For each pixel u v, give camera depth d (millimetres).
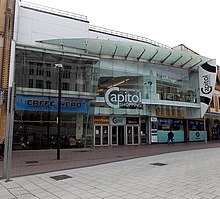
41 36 23328
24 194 6551
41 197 6250
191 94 32188
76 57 22125
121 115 26641
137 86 27484
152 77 28781
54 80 21312
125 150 20000
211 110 35781
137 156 15531
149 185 7457
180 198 5988
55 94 20969
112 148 21922
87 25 25891
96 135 24922
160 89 29344
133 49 26828
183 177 8672
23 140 20031
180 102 29938
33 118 20531
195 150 20141
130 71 27500
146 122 28422
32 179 8570
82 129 22578
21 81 19984
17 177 8922
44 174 9578
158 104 28078
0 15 19125
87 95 22391
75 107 21891
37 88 20469
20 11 22656
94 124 24953
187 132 31859
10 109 8586
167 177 8711
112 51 26391
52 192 6754
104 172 9945
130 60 27781
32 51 20344
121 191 6777
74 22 25234
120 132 26828
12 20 19469
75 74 22312
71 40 24094
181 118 30891
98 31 27859
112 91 25625
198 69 32812
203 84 32000
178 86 31156
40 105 20438
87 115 22703
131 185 7504
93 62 23031
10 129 8547
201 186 7246
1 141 15008
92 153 17625
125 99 26203
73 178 8734
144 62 28688
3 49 18672
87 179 8539
